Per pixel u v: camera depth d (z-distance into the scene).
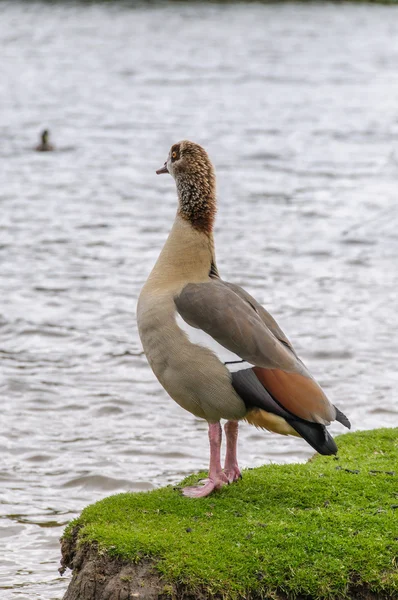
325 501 8.57
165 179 31.33
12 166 32.66
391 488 8.89
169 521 8.11
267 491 8.77
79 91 48.91
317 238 24.69
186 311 8.17
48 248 23.12
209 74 55.31
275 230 25.44
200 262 8.73
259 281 20.89
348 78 55.09
